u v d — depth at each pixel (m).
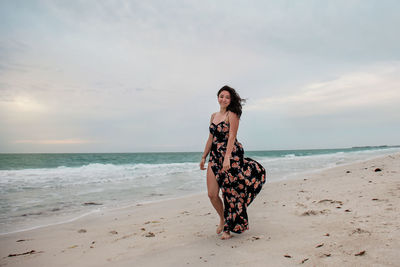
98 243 3.22
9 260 2.76
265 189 6.82
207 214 4.55
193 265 2.19
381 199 3.96
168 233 3.42
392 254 1.96
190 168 18.48
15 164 27.70
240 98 3.14
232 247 2.56
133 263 2.39
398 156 15.18
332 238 2.47
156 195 7.58
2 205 6.31
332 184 6.40
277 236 2.75
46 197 7.36
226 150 2.96
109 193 8.01
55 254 2.89
